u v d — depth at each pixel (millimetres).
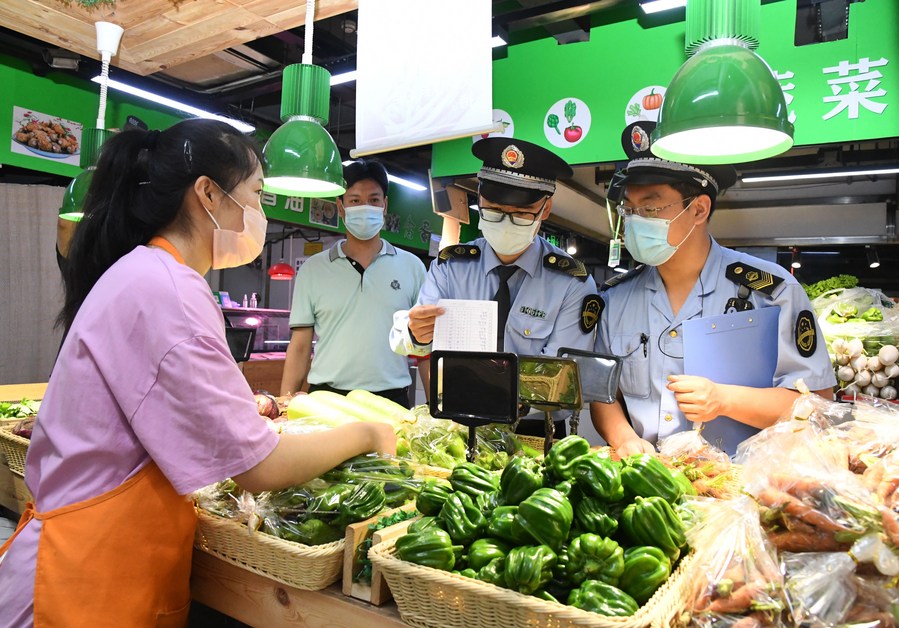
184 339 1245
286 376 3441
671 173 1950
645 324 2223
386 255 3426
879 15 3094
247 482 1293
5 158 4809
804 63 3244
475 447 1779
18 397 3240
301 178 2326
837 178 6980
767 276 2055
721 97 1533
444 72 2211
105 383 1271
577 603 1010
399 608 1155
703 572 1120
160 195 1404
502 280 2486
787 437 1348
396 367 3410
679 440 1782
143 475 1283
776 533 1223
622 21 3721
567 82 3873
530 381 1733
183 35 2982
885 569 1065
